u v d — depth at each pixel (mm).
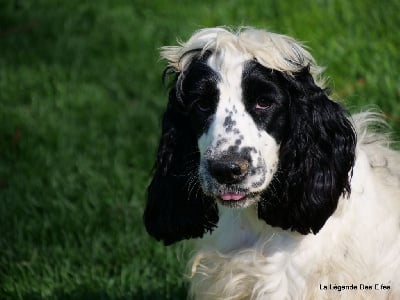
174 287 10141
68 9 19766
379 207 8164
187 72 7957
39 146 14398
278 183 7887
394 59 13875
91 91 16359
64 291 10258
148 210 8625
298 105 7809
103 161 13688
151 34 18062
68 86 16609
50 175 13422
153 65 17047
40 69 17469
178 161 8281
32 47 18391
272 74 7688
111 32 18562
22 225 11906
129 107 15664
